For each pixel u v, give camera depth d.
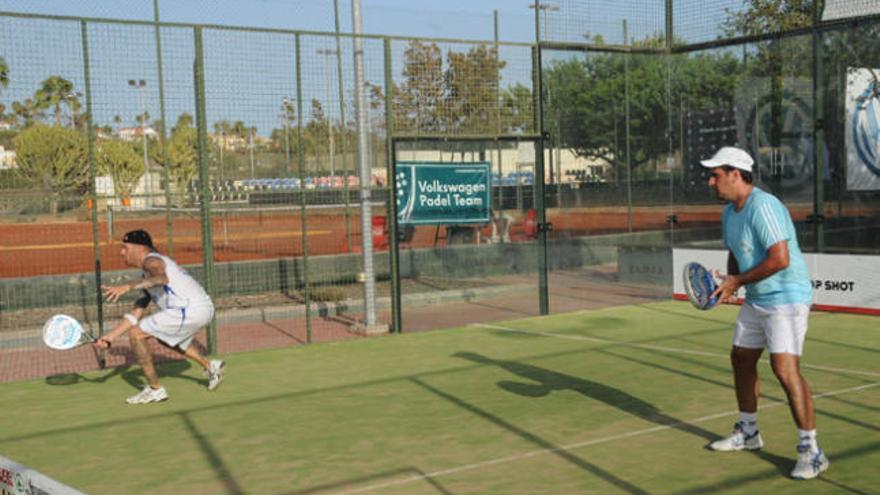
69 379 9.10
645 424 6.62
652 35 13.48
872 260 11.55
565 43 12.41
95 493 5.46
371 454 6.08
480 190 11.96
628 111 16.23
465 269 15.61
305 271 10.79
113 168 10.41
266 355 10.09
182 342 7.97
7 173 9.55
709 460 5.71
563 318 12.15
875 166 12.22
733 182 5.41
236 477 5.68
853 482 5.21
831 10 11.92
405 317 12.67
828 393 7.41
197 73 9.99
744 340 5.62
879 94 12.05
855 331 10.49
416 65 11.27
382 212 16.91
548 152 15.81
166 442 6.58
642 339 10.28
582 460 5.78
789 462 5.61
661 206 17.00
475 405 7.37
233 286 13.46
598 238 16.78
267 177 12.05
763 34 12.62
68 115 9.70
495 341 10.49
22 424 7.28
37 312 12.42
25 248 18.80
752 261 5.40
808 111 12.89
